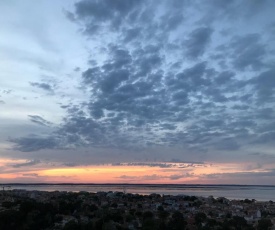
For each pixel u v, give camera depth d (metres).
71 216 130.75
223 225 119.50
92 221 118.62
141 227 116.69
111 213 132.38
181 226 116.25
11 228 110.00
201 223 123.31
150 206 167.25
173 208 163.00
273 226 121.12
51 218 120.88
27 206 125.75
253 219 138.12
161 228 112.81
